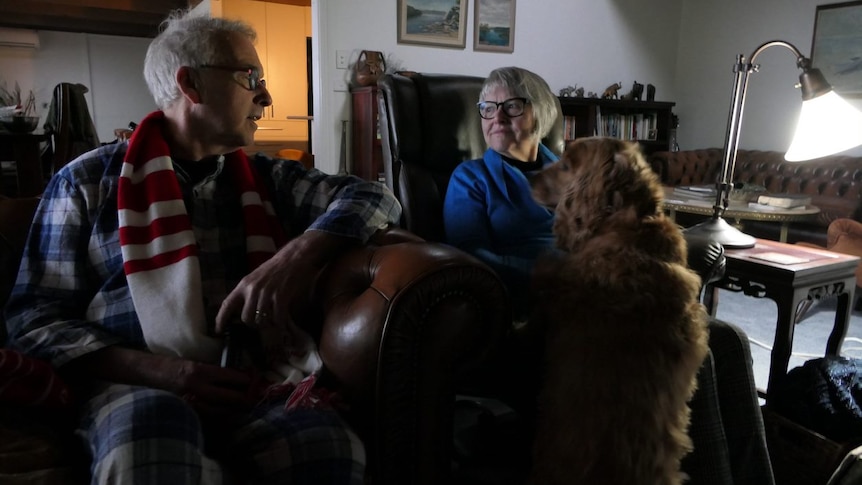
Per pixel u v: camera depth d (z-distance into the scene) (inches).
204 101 45.7
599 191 47.2
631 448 41.6
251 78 46.6
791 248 71.1
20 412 36.2
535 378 48.8
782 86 184.5
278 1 230.2
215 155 50.0
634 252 43.6
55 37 268.5
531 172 64.5
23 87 265.0
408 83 74.4
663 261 43.8
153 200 43.9
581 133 182.2
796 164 168.6
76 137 155.0
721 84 199.8
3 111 133.0
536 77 66.1
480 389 53.3
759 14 187.6
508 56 171.3
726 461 49.9
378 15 149.9
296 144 248.1
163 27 51.1
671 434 43.0
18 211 51.1
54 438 35.4
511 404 52.9
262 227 48.8
